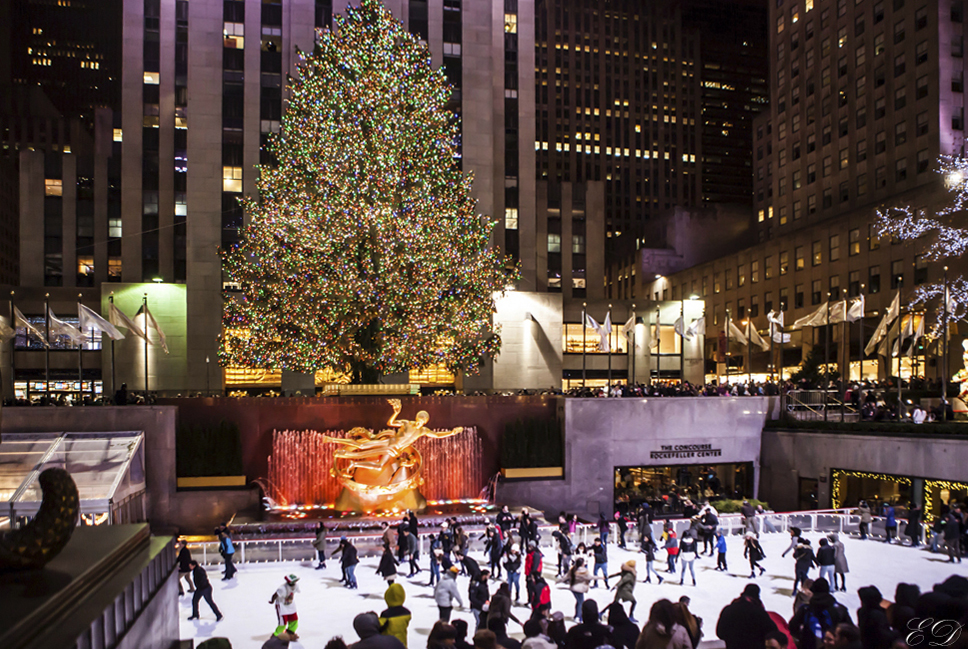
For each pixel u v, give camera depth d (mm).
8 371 51094
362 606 17453
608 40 137000
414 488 29984
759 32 153125
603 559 19125
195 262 51031
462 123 55219
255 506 29750
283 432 31266
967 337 48156
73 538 6340
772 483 36281
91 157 55938
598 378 59656
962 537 23062
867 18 66688
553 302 56281
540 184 63969
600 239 64438
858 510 27250
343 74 37500
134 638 5551
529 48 59656
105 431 28875
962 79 58531
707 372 83125
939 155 57250
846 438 32344
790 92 78812
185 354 51000
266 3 53688
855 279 60562
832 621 10086
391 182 35188
